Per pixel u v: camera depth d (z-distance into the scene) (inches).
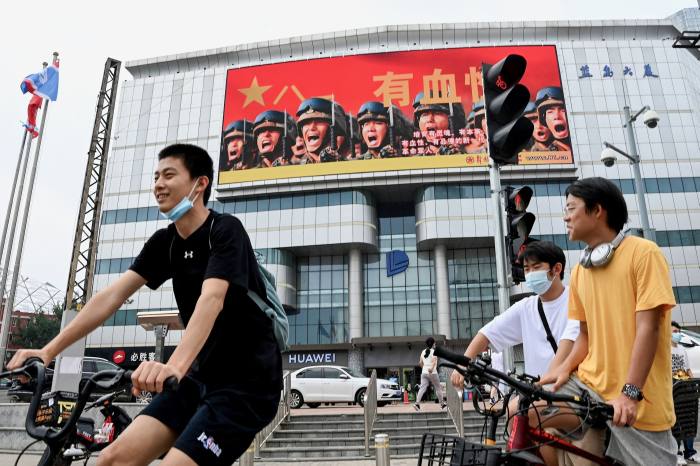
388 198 1347.2
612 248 79.7
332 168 1293.1
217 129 1405.0
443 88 1322.6
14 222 572.1
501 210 195.6
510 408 81.1
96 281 1330.0
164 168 68.4
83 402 55.4
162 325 590.9
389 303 1268.5
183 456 53.4
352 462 327.3
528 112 1306.6
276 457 356.2
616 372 77.2
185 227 69.6
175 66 1504.7
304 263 1336.1
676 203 1250.0
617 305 78.0
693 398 112.2
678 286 1187.3
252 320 64.5
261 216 1306.6
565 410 75.8
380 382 609.6
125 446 57.4
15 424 358.0
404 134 1296.8
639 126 1310.3
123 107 1478.8
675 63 1369.3
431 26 1389.0
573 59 1368.1
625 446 70.7
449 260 1295.5
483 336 127.4
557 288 121.0
